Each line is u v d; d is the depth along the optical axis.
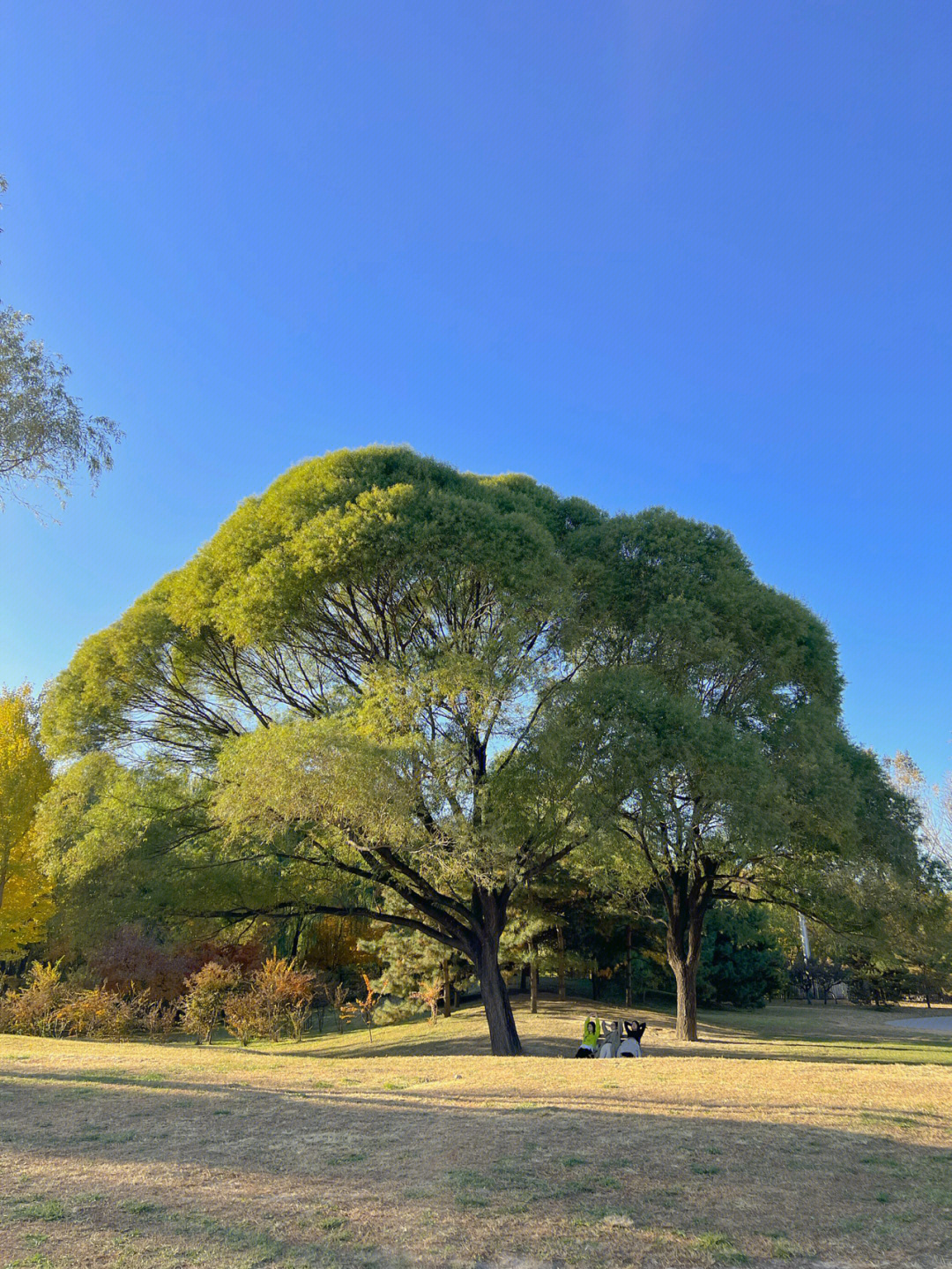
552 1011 28.41
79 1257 4.04
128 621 18.22
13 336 12.30
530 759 15.40
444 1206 5.07
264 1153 6.19
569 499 21.50
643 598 18.72
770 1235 4.71
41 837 18.83
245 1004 20.73
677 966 22.47
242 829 15.99
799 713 17.98
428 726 15.57
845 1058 18.33
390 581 15.91
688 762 15.14
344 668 17.36
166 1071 10.49
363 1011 29.27
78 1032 18.83
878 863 19.59
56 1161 5.77
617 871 23.00
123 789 18.06
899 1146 6.63
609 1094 8.77
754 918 36.88
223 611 15.97
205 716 18.81
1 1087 8.64
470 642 16.06
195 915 18.72
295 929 34.22
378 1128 7.09
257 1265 4.06
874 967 25.03
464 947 18.17
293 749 13.88
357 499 16.22
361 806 13.75
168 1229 4.49
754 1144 6.61
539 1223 4.81
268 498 17.28
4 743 25.27
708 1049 20.11
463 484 18.47
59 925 19.92
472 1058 12.73
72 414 12.47
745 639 18.58
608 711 15.45
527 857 16.47
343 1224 4.70
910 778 43.12
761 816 15.43
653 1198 5.30
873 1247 4.55
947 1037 26.70
